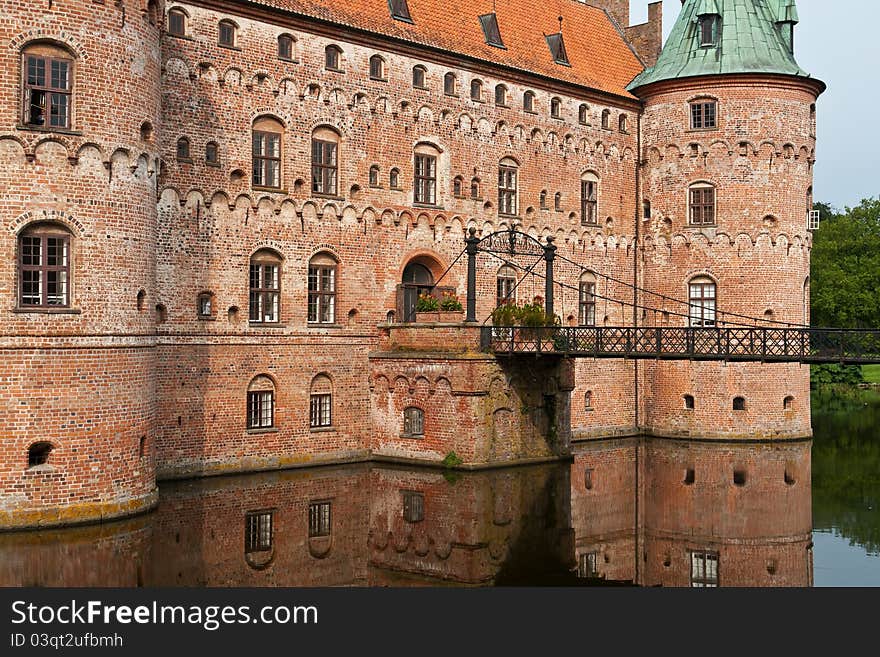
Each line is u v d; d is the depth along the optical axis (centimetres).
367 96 3566
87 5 2388
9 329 2275
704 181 4375
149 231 2588
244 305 3219
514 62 4106
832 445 4172
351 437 3506
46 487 2312
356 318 3538
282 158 3338
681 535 2447
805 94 4391
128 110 2478
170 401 3028
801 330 3148
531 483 3109
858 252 8056
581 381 4344
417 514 2616
